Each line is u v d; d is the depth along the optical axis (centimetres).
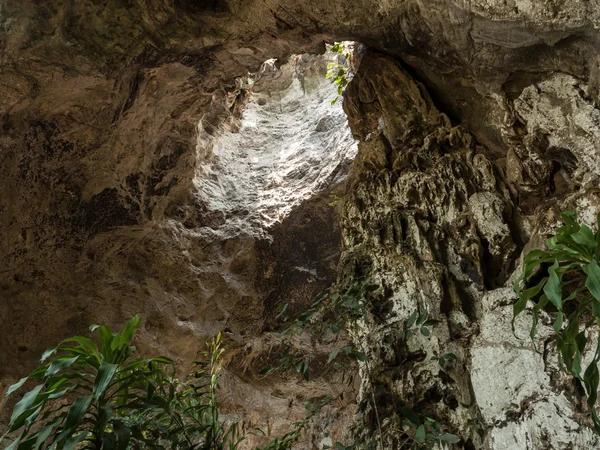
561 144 394
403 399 376
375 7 447
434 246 418
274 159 843
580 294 340
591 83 372
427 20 416
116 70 550
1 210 639
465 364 371
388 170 472
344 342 732
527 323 346
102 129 621
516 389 338
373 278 416
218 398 801
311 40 532
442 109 486
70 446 249
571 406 316
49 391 278
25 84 541
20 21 497
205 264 777
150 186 706
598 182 357
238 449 803
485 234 414
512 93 426
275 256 791
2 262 667
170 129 680
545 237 374
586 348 318
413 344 388
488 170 436
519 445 327
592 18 346
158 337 779
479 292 400
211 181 796
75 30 516
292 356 362
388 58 504
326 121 841
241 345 793
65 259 699
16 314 700
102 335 286
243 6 511
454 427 361
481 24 385
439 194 438
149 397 283
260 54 579
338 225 775
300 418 805
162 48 548
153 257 752
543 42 379
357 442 377
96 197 686
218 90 667
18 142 601
